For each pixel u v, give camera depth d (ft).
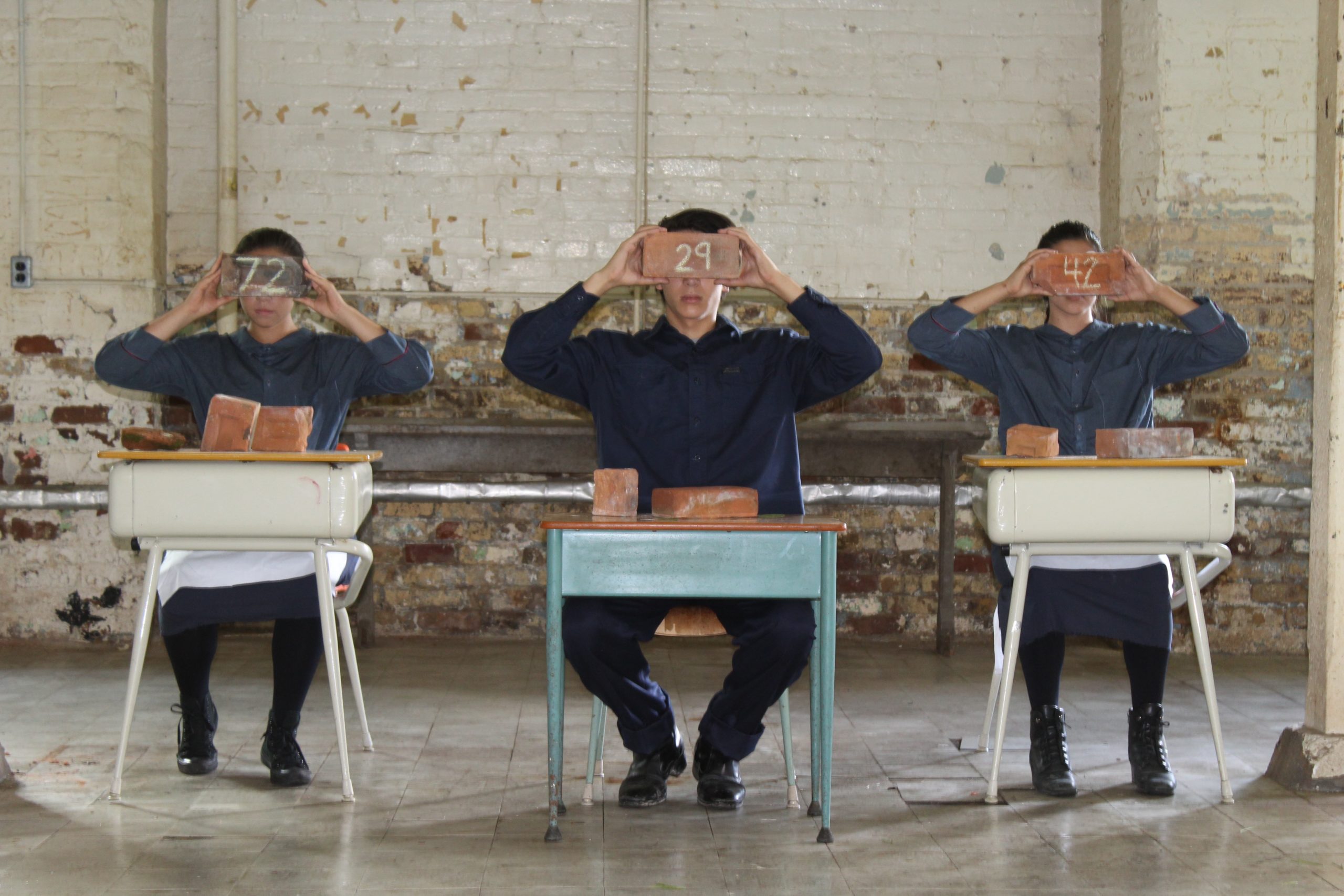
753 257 9.36
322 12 16.80
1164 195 16.22
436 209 16.98
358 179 16.90
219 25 16.53
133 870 7.86
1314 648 10.18
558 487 16.70
